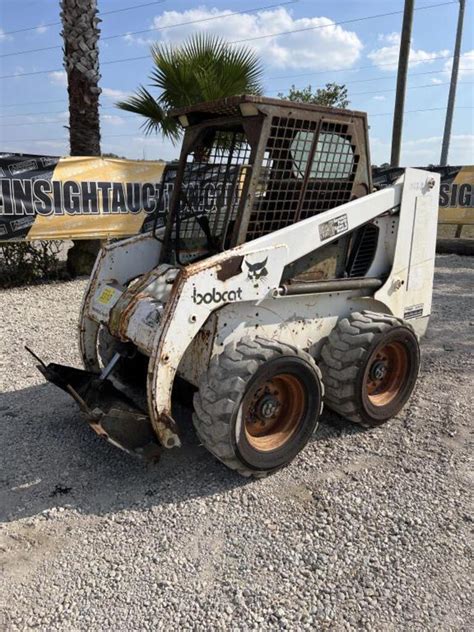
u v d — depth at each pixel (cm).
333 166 364
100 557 269
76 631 228
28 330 606
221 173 368
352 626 231
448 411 425
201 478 333
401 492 321
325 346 382
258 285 328
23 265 809
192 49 880
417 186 411
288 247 336
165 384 305
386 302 412
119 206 840
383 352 395
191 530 288
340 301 388
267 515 300
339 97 1666
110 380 395
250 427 331
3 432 386
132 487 325
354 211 369
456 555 271
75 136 834
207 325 329
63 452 361
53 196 776
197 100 885
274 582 254
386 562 267
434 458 359
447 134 1820
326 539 282
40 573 259
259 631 228
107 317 362
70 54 805
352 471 344
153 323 319
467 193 1127
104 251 394
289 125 331
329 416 417
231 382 304
